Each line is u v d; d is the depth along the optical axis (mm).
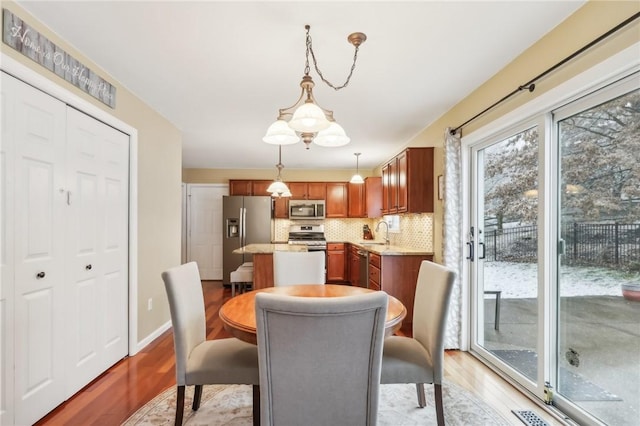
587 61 1728
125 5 1752
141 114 3072
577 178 1945
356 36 2021
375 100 3100
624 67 1540
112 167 2648
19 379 1808
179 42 2113
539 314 2156
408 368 1764
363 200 6781
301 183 6758
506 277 2627
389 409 2092
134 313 2926
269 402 1274
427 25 1925
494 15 1839
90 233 2389
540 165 2152
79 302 2283
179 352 1751
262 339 1241
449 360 2844
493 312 2787
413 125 3885
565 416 1959
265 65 2418
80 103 2230
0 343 1699
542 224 2125
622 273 1678
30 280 1872
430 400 2201
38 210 1923
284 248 4535
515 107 2311
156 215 3381
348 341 1248
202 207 6832
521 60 2254
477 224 2996
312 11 1795
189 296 1958
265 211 6336
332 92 2904
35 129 1894
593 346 1845
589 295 1867
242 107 3279
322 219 6875
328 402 1278
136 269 2955
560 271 2066
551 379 2102
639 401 1603
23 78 1791
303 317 1212
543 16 1853
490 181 2842
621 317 1687
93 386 2365
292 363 1253
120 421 1950
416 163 3762
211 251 6828
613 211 1724
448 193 3086
